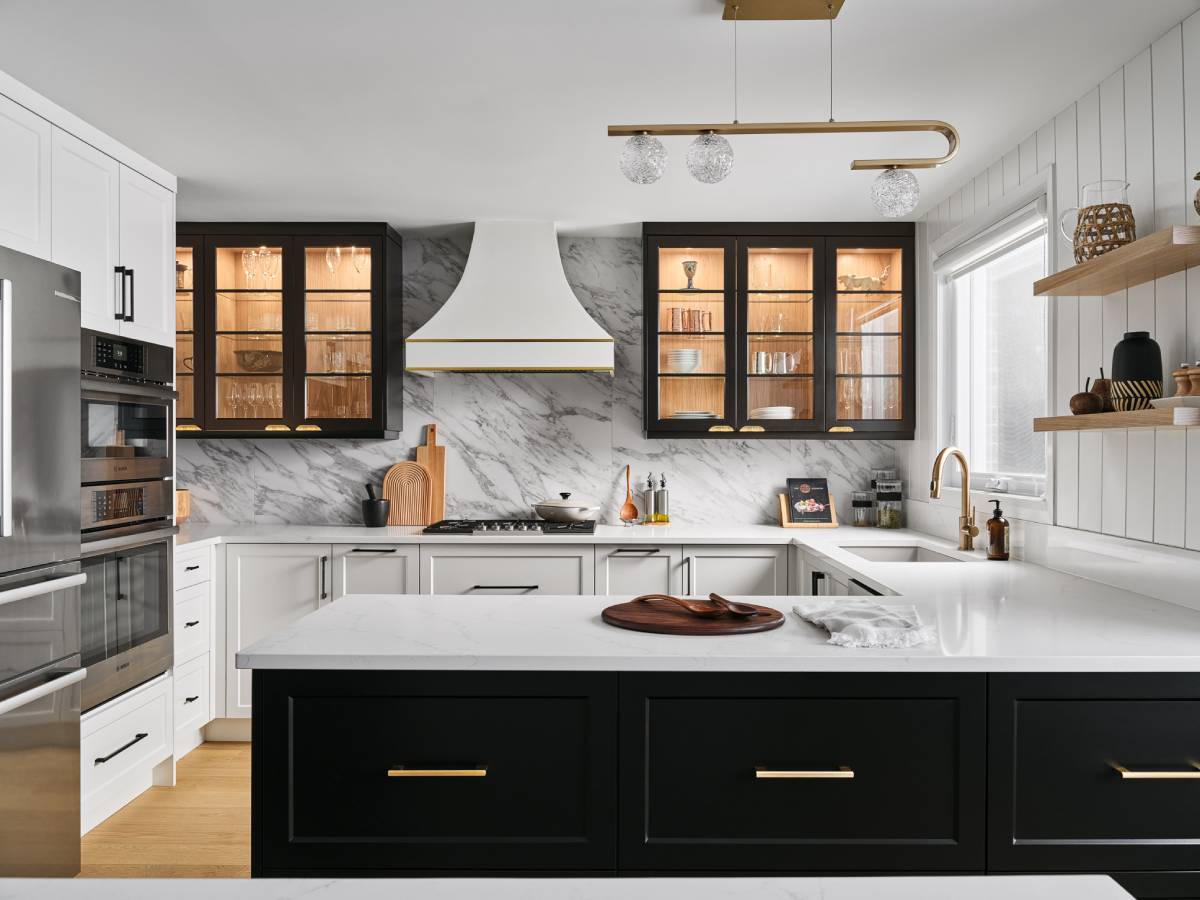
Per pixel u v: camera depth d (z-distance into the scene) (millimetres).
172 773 3539
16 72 2652
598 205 4125
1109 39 2432
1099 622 2078
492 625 1999
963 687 1743
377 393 4387
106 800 3043
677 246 4418
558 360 4184
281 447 4766
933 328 4191
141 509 3248
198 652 3938
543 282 4332
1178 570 2287
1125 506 2592
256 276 4406
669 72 2660
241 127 3104
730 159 2096
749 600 2309
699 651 1762
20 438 2453
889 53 2525
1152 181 2453
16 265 2445
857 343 4438
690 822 1739
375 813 1737
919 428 4391
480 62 2592
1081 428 2438
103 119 3027
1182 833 1750
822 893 725
